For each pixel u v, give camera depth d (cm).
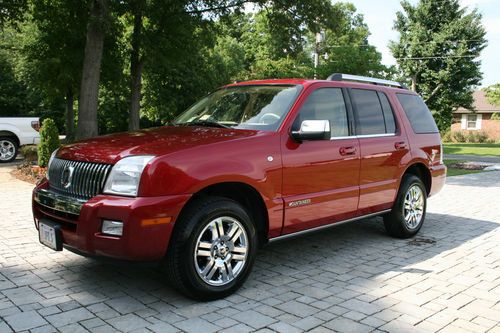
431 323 348
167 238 352
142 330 326
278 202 423
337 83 516
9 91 3709
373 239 603
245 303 380
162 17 1573
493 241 602
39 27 1631
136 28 1584
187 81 2811
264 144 416
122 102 2978
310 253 534
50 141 1116
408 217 604
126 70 1973
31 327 328
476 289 423
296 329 333
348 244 577
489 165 1786
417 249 559
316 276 453
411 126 610
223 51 3659
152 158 353
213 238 380
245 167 395
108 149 384
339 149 485
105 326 332
